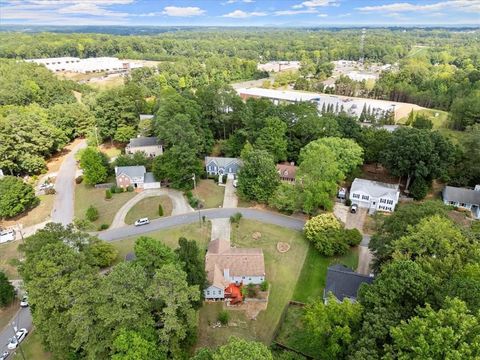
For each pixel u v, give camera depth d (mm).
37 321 33781
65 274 34781
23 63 157125
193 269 41344
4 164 77500
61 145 95812
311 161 63656
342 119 83562
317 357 37344
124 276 32344
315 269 52000
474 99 104688
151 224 63688
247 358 25484
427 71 174375
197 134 82000
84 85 154250
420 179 68375
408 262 33344
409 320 27062
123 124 98375
